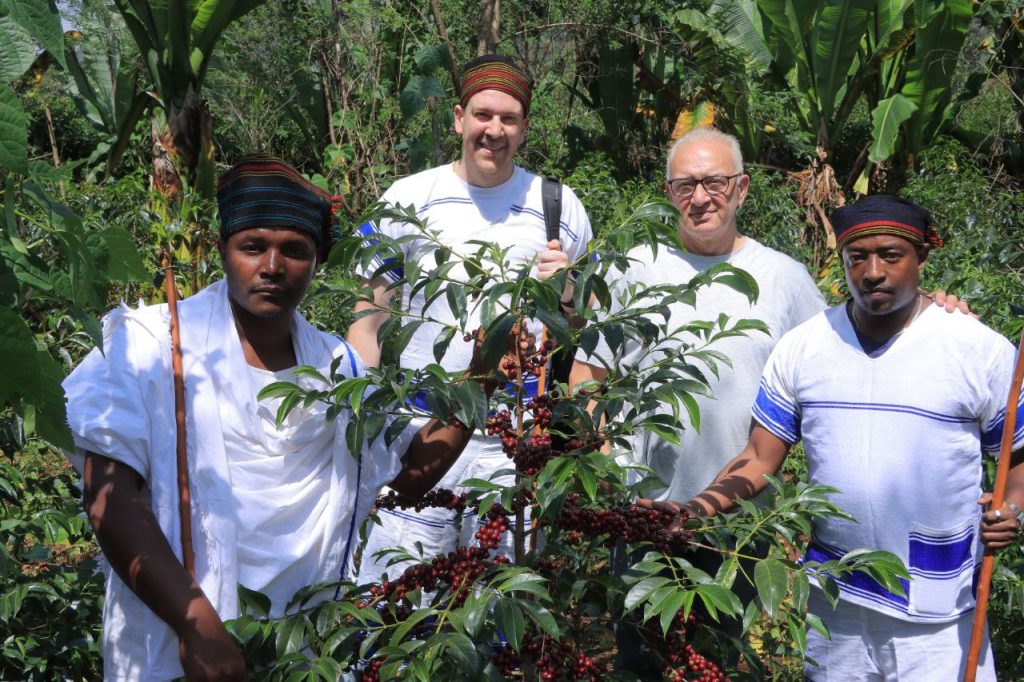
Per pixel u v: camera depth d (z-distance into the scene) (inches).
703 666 80.6
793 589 72.6
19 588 116.5
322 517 78.5
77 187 299.1
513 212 123.7
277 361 79.3
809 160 470.6
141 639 72.9
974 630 96.7
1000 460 96.5
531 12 466.6
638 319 80.8
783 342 109.3
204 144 341.7
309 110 450.3
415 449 85.3
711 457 118.8
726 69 474.9
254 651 72.8
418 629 79.2
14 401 66.9
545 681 76.9
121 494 70.6
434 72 369.7
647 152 491.5
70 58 423.5
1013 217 338.0
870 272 97.6
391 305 84.7
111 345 73.4
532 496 80.7
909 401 100.3
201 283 228.8
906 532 100.1
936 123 513.7
